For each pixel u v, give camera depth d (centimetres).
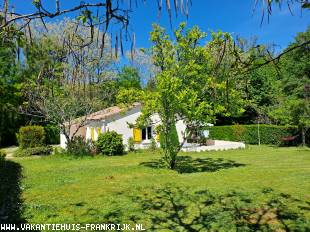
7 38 304
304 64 2578
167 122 1479
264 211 743
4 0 244
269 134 2772
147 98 1453
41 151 2403
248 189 978
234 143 2481
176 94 1377
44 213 764
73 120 2511
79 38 318
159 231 629
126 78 3005
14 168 1622
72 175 1341
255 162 1684
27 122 2941
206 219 695
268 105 3259
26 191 1021
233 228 635
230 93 1307
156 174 1336
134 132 2561
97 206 827
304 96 2491
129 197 919
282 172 1292
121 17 223
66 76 374
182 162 1764
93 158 2078
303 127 2475
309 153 2036
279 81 2822
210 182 1116
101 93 2194
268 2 223
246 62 295
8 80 870
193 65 1345
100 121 2564
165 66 1455
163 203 840
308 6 261
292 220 674
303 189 959
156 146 2514
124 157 2102
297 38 2275
